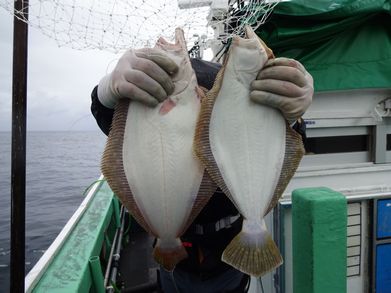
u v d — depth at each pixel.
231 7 0.74
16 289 0.48
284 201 0.89
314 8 0.78
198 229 0.55
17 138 0.47
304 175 0.94
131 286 1.02
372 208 0.91
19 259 0.48
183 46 0.50
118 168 0.49
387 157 1.01
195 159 0.49
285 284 0.89
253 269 0.47
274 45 0.83
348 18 0.80
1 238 3.79
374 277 0.92
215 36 0.72
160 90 0.47
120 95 0.47
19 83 0.47
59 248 0.74
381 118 0.96
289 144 0.52
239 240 0.48
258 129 0.50
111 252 1.00
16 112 0.47
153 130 0.48
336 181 0.96
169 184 0.48
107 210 1.03
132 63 0.47
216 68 0.61
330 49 0.87
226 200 0.55
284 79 0.48
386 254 0.92
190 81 0.50
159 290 0.64
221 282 0.56
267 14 0.72
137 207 0.49
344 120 0.96
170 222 0.48
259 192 0.50
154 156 0.48
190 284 0.57
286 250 0.89
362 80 0.88
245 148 0.50
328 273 0.70
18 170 0.48
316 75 0.87
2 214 4.76
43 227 3.65
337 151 1.00
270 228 0.95
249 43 0.48
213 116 0.49
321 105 0.95
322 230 0.69
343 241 0.70
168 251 0.49
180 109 0.49
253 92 0.49
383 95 0.98
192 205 0.49
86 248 0.74
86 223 0.92
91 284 0.70
